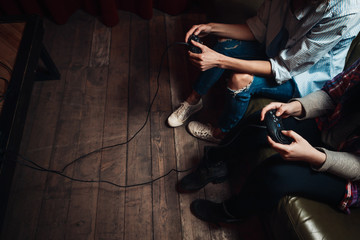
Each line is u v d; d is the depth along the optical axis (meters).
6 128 1.11
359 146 0.94
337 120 1.03
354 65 1.02
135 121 1.62
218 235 1.33
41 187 1.41
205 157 1.41
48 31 1.96
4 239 1.28
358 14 0.98
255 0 1.57
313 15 1.03
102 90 1.73
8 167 1.09
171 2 1.96
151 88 1.75
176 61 1.86
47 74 1.71
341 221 0.98
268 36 1.29
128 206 1.38
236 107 1.29
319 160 0.93
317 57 1.11
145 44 1.93
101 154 1.51
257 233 1.34
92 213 1.36
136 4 1.99
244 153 1.28
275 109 1.09
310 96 1.10
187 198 1.42
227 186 1.47
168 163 1.51
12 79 1.23
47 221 1.33
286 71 1.19
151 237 1.31
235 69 1.24
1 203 1.02
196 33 1.36
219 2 1.62
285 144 1.01
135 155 1.52
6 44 1.32
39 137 1.55
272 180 1.02
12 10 1.89
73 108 1.66
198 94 1.52
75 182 1.43
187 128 1.59
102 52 1.88
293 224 0.99
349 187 0.96
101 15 2.04
